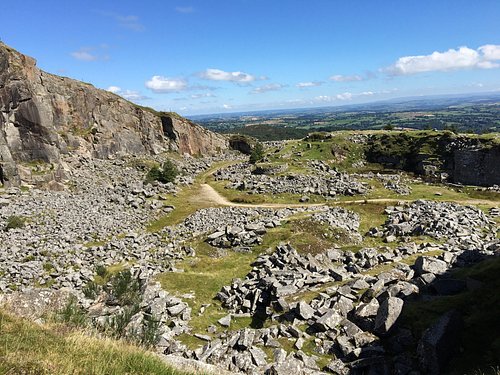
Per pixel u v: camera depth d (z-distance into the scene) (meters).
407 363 22.66
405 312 26.80
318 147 124.06
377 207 76.19
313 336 28.56
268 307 35.12
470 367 20.28
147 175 106.75
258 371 25.06
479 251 38.47
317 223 62.88
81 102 124.75
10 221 58.41
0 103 87.00
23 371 12.07
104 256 53.31
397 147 120.38
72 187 92.62
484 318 23.00
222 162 153.38
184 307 37.50
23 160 90.44
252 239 57.81
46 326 17.55
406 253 47.06
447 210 67.50
